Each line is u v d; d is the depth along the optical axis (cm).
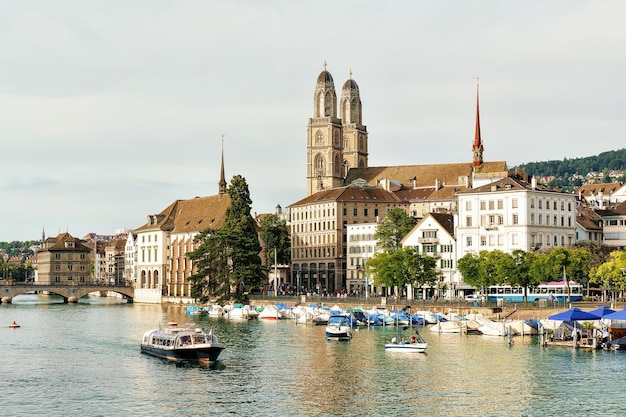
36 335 16912
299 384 10719
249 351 13775
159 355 13212
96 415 9144
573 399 9769
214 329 17850
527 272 19062
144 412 9269
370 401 9712
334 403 9619
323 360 12669
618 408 9350
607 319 13825
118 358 13162
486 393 10100
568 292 18800
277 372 11619
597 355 12825
